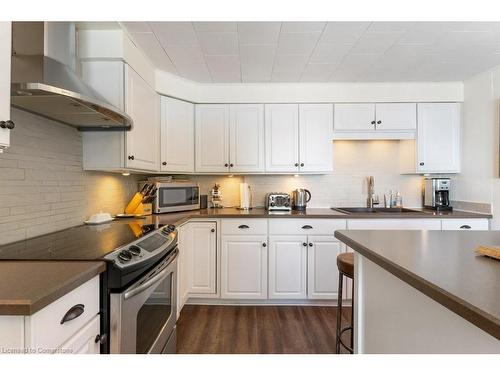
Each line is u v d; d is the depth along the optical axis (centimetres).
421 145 284
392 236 132
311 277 255
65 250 119
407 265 85
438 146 284
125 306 108
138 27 184
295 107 283
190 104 279
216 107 284
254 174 308
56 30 143
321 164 282
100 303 104
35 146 153
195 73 257
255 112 283
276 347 193
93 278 100
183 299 241
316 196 315
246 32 190
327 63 237
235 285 257
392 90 281
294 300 263
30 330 71
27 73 124
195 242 258
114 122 175
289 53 220
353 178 317
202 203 311
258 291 257
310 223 256
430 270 80
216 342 199
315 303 263
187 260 252
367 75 263
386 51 217
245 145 284
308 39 199
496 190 247
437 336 81
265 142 283
